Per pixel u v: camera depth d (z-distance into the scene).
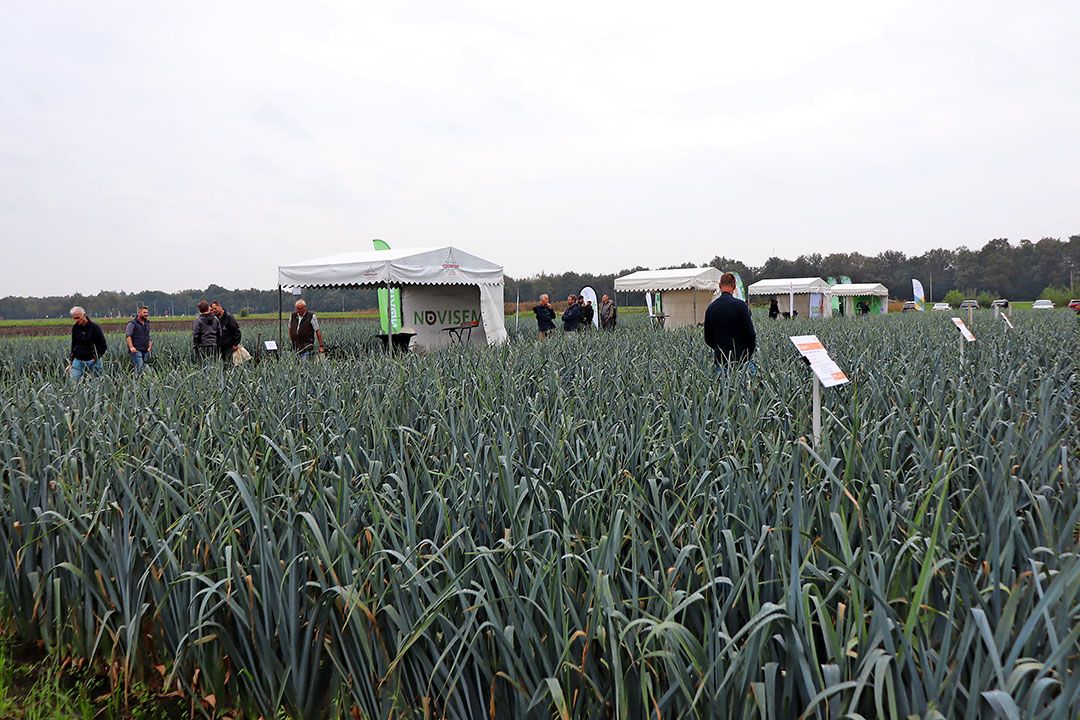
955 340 11.66
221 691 3.23
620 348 10.61
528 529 3.18
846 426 4.71
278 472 4.34
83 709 3.27
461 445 4.30
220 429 4.75
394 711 2.77
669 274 27.98
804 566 2.55
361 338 22.56
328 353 14.63
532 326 27.53
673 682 2.44
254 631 3.03
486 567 2.88
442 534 3.33
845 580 2.32
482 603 2.54
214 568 3.24
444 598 2.57
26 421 5.17
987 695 1.85
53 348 19.84
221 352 14.23
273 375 7.92
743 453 4.02
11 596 3.89
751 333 8.62
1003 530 2.90
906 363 7.44
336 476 3.60
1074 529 3.11
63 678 3.63
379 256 14.83
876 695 1.96
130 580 3.30
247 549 3.56
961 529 3.23
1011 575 2.55
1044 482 3.53
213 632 3.15
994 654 1.96
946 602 2.56
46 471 4.03
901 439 4.34
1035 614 2.05
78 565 3.67
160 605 3.20
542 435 4.46
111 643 3.62
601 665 2.62
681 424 4.69
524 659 2.63
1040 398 4.97
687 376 6.59
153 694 3.49
